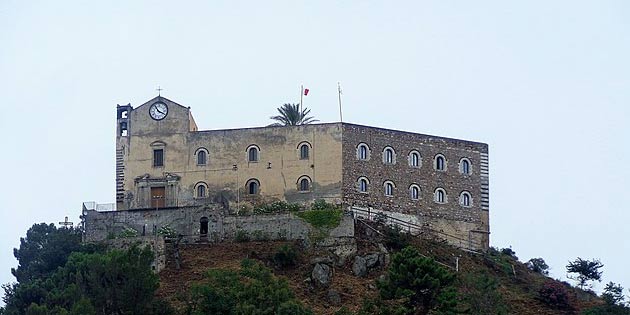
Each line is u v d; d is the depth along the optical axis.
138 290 131.50
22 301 137.50
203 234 155.00
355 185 160.88
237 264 147.25
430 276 127.81
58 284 139.88
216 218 155.12
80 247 153.12
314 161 161.75
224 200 161.88
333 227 152.88
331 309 138.75
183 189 163.00
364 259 148.50
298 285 144.25
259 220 154.50
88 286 133.12
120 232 155.75
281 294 129.12
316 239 152.38
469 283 136.62
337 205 159.50
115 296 131.12
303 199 161.00
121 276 132.62
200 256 150.12
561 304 149.12
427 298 127.38
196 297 130.62
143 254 135.62
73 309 126.62
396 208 162.50
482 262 159.25
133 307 130.38
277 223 154.00
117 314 130.62
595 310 144.75
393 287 128.38
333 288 143.38
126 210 157.50
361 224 155.50
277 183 161.88
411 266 128.50
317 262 146.88
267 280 133.50
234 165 162.88
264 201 161.62
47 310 129.12
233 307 127.19
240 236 153.38
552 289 149.88
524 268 162.88
